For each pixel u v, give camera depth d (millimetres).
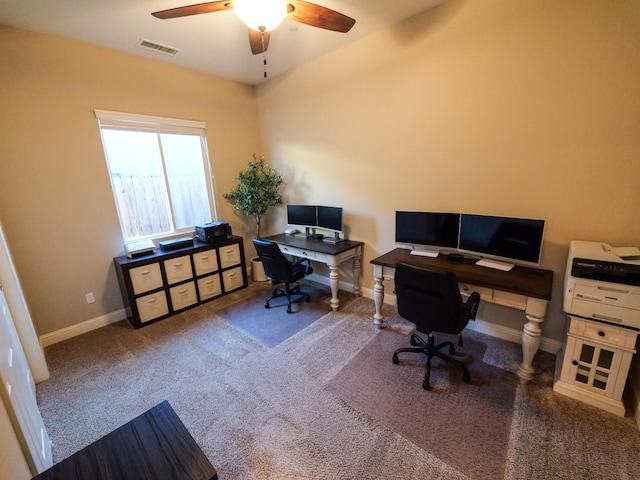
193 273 3256
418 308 1919
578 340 1709
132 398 1941
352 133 3070
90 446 1045
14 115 2350
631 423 1584
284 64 3291
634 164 1740
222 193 3871
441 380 1995
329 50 2982
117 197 3047
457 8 2189
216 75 3576
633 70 1662
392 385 1966
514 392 1855
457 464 1414
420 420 1676
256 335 2658
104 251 2920
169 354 2414
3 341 1312
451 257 2447
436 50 2352
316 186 3559
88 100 2686
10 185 2379
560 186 2000
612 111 1755
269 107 3855
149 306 2936
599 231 1910
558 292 2121
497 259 2365
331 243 3258
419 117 2561
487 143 2246
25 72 2363
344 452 1499
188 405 1856
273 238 3590
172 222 3480
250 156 4086
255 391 1958
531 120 2031
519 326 2379
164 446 1046
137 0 1985
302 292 3570
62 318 2723
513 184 2186
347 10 2301
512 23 1988
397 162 2793
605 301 1578
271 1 1537
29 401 1463
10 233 2402
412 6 2268
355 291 3389
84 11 2096
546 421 1628
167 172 3383
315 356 2314
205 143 3611
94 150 2766
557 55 1866
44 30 2354
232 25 2367
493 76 2127
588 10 1728
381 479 1359
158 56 2961
